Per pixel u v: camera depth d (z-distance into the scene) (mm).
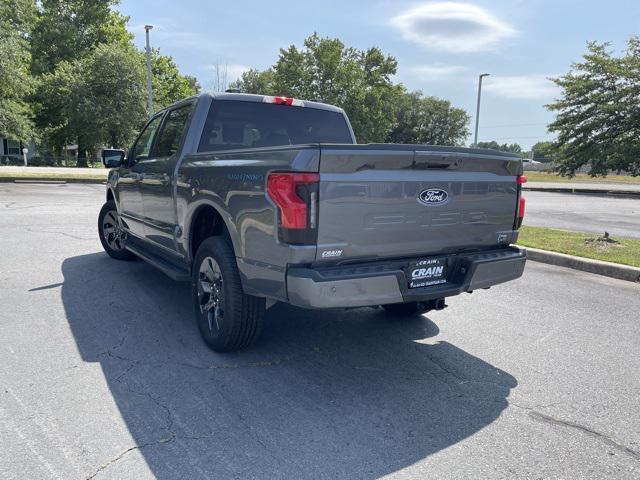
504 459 2725
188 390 3414
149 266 6848
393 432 2967
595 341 4523
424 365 3951
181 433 2889
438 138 86750
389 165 3338
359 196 3248
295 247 3109
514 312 5344
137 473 2514
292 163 3102
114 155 6281
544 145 34281
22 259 7082
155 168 5137
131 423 2979
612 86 29359
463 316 5188
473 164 3789
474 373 3822
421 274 3664
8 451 2664
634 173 29250
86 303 5211
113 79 37406
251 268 3498
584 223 12641
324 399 3350
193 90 50969
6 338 4227
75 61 38156
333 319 5016
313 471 2570
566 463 2701
